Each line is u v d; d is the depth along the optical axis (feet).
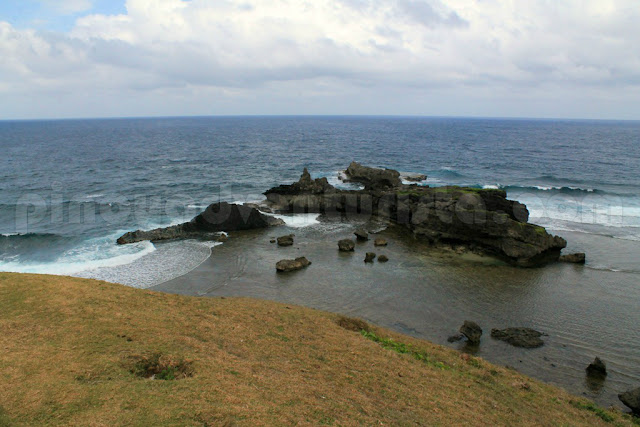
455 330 91.91
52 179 281.74
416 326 93.45
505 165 358.43
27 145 546.26
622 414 61.77
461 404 54.65
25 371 48.85
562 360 80.33
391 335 81.82
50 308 68.08
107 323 64.80
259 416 43.09
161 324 67.51
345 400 50.42
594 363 76.07
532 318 97.81
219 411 43.16
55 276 84.94
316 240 157.69
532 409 57.26
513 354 82.12
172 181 276.41
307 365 60.03
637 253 143.13
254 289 112.27
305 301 105.19
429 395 55.57
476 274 124.98
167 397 45.34
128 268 125.39
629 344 86.58
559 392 66.44
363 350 68.28
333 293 110.32
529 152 463.01
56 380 47.34
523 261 132.36
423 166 353.51
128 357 54.80
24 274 83.97
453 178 291.58
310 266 130.31
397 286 115.44
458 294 110.63
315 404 47.91
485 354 81.92
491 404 56.29
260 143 589.73
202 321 71.61
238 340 65.82
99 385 47.06
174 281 116.26
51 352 54.08
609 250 146.10
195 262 131.85
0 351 53.16
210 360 56.29
